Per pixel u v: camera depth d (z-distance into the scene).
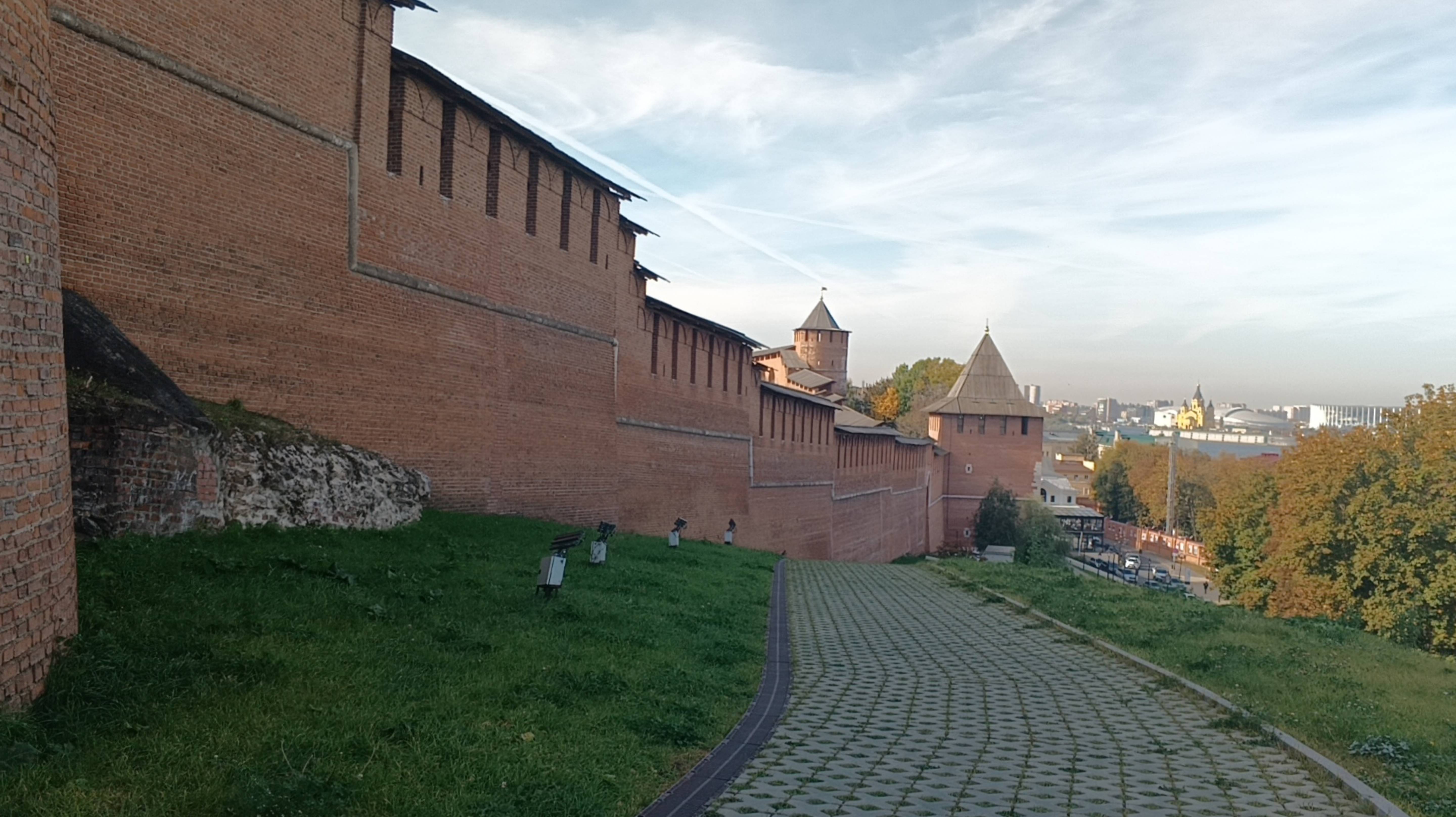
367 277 17.58
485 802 5.98
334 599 10.31
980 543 80.75
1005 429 86.06
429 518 17.66
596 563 17.48
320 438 15.47
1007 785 7.82
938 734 9.55
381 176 17.95
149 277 13.27
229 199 14.55
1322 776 8.21
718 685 10.63
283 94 15.58
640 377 30.36
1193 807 7.35
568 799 6.21
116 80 12.79
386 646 9.07
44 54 6.77
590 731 7.95
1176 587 59.09
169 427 11.52
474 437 21.11
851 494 56.03
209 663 7.54
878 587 24.75
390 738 6.84
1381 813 7.13
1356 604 41.41
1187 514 112.44
